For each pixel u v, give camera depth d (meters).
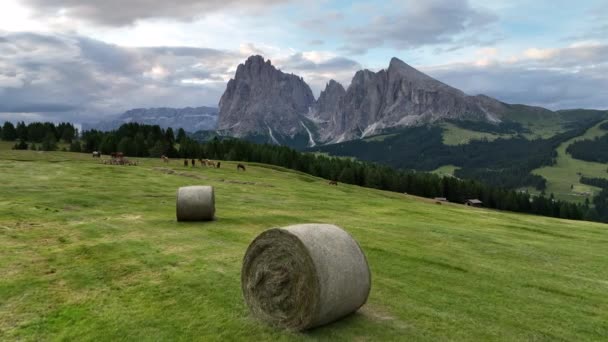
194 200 22.55
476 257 17.08
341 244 9.77
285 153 127.31
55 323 9.57
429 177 136.88
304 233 9.41
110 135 118.62
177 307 10.46
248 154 126.06
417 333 9.27
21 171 47.34
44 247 16.19
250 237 18.80
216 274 12.98
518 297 12.05
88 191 34.09
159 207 27.72
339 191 54.72
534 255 18.28
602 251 20.22
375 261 15.42
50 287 11.76
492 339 9.16
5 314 9.99
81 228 19.95
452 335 9.25
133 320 9.72
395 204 41.59
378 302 11.11
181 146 116.81
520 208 123.62
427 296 11.74
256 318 9.91
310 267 8.99
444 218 31.98
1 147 117.25
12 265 13.67
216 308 10.44
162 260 14.54
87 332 9.15
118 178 46.00
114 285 11.98
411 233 22.22
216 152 126.25
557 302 11.79
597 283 14.06
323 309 9.03
